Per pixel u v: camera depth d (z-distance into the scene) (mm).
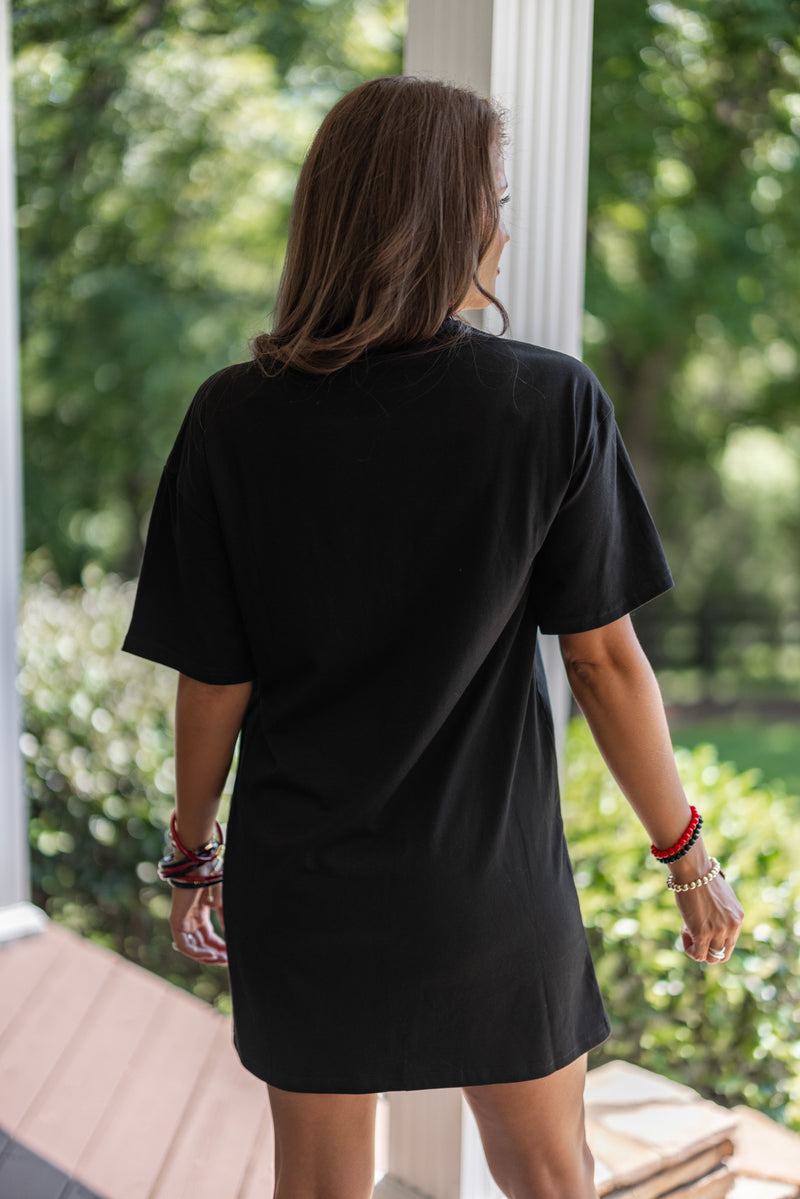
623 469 1266
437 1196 2057
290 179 9781
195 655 1313
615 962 2568
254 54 9156
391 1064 1252
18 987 3168
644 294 10234
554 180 1938
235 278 10180
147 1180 2309
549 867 1299
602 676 1290
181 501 1293
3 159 3291
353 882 1226
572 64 1930
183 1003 3092
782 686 13086
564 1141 1352
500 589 1190
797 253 9820
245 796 1309
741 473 13219
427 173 1192
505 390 1182
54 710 4195
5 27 3230
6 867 3506
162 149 9398
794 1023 2463
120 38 8297
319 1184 1339
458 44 1853
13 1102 2598
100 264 9969
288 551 1218
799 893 2570
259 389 1239
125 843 3697
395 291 1186
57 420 10680
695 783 3064
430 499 1181
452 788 1229
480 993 1250
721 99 8727
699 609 13289
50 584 5867
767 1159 2246
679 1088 2309
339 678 1225
